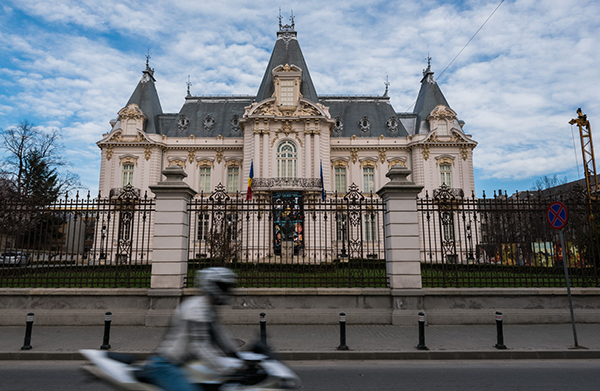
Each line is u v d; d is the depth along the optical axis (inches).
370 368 301.1
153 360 145.9
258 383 148.9
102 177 1582.2
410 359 330.0
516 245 480.7
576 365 310.2
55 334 394.3
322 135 1469.0
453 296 449.7
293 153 1435.8
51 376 277.1
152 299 434.3
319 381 265.9
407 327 428.1
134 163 1594.5
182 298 437.7
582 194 508.1
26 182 1573.6
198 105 1867.6
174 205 451.2
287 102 1470.2
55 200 460.4
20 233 456.8
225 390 142.6
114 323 432.5
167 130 1763.0
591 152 1461.6
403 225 452.8
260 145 1441.9
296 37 1669.5
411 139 1670.8
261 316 346.9
